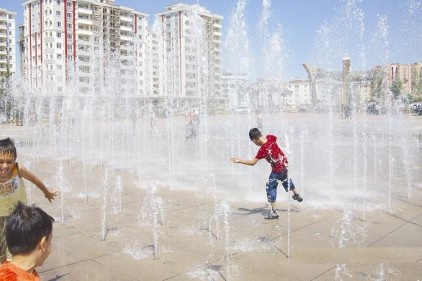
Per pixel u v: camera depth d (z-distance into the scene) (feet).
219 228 20.65
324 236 19.33
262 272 15.21
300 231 20.10
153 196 28.14
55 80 279.08
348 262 16.14
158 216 22.97
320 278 14.66
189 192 29.50
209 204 25.80
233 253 17.16
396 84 173.78
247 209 24.56
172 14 247.50
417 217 22.65
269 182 22.50
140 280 14.56
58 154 56.34
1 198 12.22
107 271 15.35
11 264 7.57
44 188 13.78
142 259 16.56
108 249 17.71
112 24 310.86
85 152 59.21
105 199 27.37
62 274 15.07
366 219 22.21
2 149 12.11
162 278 14.70
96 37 301.84
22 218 7.89
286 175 22.67
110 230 20.44
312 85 154.92
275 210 22.49
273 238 19.03
